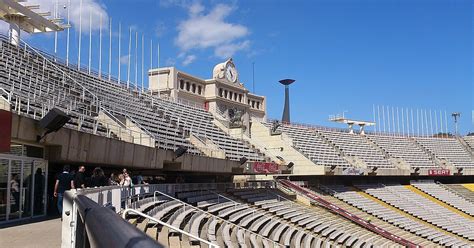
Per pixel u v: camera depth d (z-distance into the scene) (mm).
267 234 26453
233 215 27125
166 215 19094
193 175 39406
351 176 55344
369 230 40000
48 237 10633
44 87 25234
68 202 7980
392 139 69125
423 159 65250
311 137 58438
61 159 17344
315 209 41062
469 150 72188
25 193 15930
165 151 25828
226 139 43344
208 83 61156
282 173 43469
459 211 54156
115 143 20953
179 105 44875
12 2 32156
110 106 30188
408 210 49875
